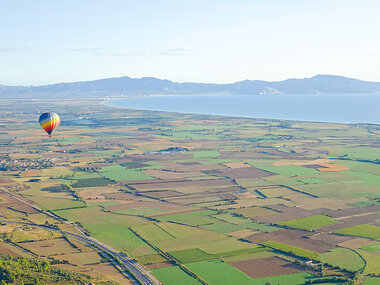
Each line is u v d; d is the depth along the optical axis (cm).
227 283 18500
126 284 18200
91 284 17275
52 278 17612
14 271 17725
